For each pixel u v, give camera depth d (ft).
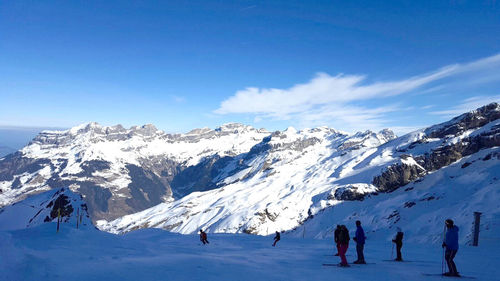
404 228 391.86
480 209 307.78
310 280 40.68
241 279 39.22
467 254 84.07
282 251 84.53
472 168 643.45
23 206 316.81
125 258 51.37
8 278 31.27
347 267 53.26
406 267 54.95
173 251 71.00
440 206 463.42
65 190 336.70
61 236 64.64
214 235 171.63
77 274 36.27
